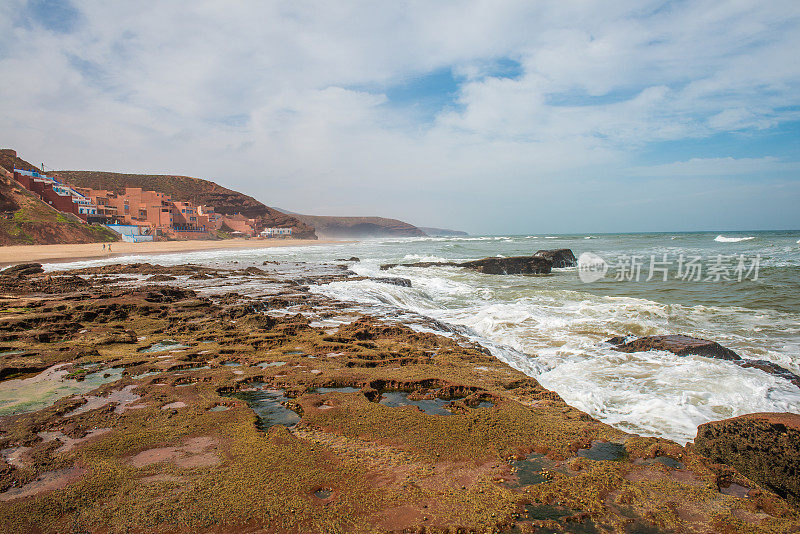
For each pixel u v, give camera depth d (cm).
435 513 324
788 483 396
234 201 15600
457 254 4478
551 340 1066
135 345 834
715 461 433
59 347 797
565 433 461
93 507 327
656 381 729
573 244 6147
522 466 396
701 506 341
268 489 350
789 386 720
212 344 842
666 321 1330
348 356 760
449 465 395
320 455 407
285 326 986
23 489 350
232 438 440
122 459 398
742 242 5562
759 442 421
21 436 443
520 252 4691
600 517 325
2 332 887
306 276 2130
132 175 14800
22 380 629
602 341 1050
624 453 427
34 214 6706
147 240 7825
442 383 626
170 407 525
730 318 1394
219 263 3044
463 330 1129
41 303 1181
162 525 307
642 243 6053
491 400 575
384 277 2083
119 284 1797
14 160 9556
